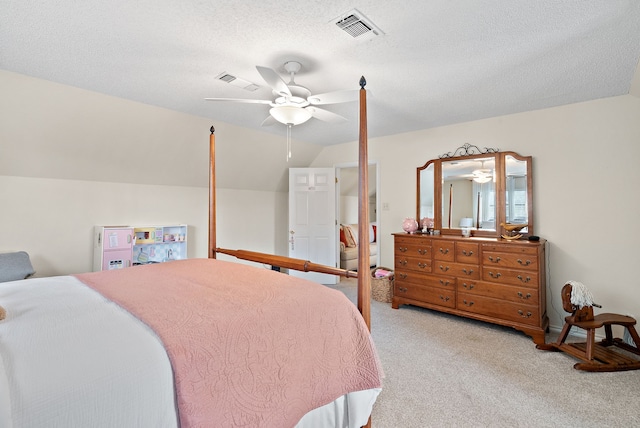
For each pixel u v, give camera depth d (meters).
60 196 3.33
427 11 1.66
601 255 2.97
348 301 1.63
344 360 1.48
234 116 3.54
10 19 1.73
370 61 2.23
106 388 0.86
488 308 3.10
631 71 2.38
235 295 1.51
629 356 2.55
